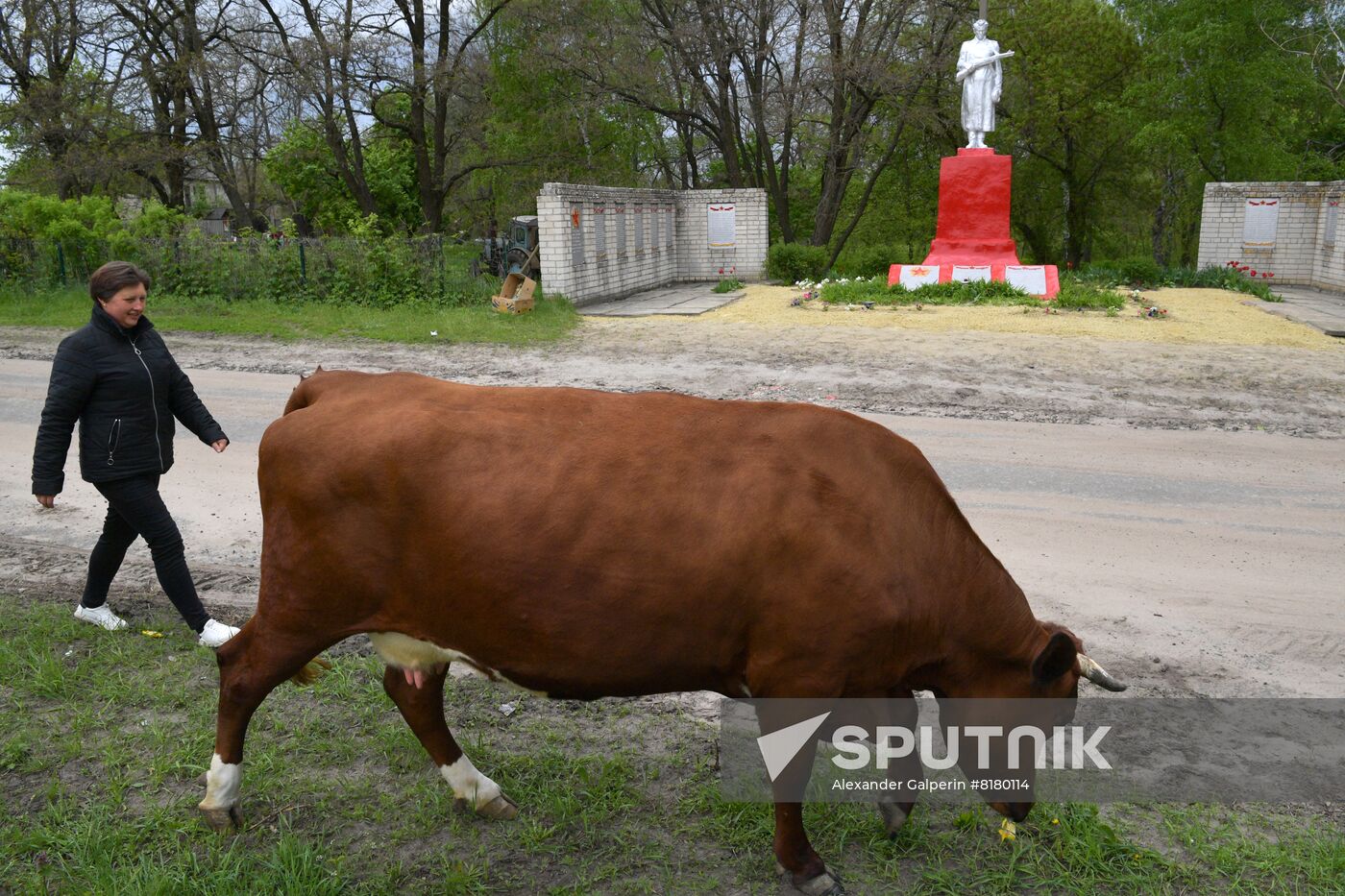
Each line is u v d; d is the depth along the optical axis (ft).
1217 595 18.90
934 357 42.57
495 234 114.93
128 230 65.31
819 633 9.44
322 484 10.07
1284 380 38.42
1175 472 26.89
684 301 68.18
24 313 56.85
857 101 89.15
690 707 14.70
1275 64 81.30
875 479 9.81
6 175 103.35
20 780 12.56
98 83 98.27
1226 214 80.53
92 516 23.38
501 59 100.37
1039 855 11.23
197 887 10.52
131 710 14.20
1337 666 16.11
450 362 42.34
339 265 57.72
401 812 12.03
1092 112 94.58
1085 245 110.93
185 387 16.11
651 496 9.52
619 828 11.75
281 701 14.46
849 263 100.58
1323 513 23.67
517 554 9.53
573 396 10.36
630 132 109.40
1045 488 25.53
